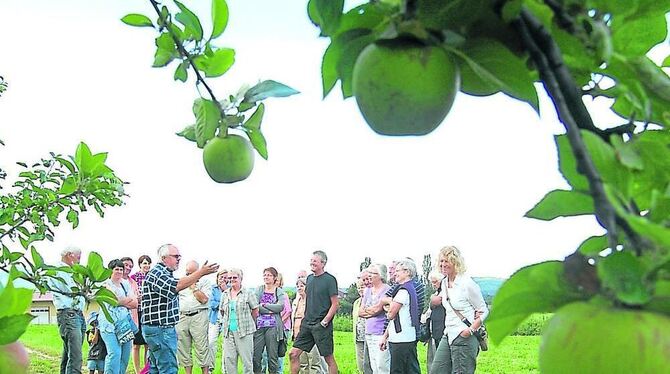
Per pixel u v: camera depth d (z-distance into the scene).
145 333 8.42
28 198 3.19
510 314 0.88
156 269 8.45
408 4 0.94
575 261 0.82
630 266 0.78
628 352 0.76
